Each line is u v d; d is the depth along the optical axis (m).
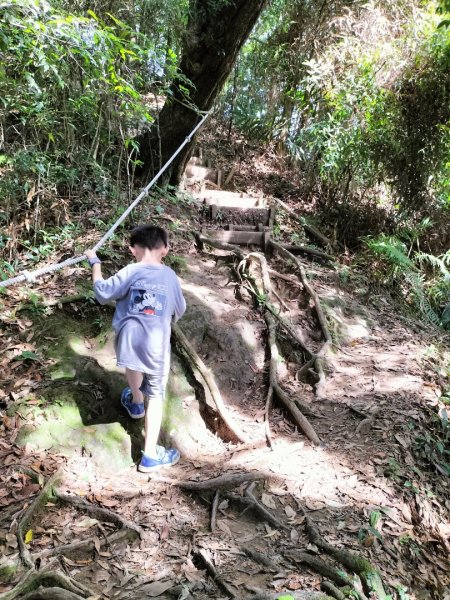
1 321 3.82
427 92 6.26
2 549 2.51
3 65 3.57
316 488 3.17
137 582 2.46
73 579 2.40
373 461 3.44
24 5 2.53
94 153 5.30
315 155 7.46
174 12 5.20
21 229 4.61
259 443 3.61
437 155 6.53
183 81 5.53
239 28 5.33
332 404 4.08
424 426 3.91
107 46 3.19
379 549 2.78
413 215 7.08
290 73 8.03
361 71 6.40
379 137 6.48
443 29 6.21
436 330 6.01
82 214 5.00
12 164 4.31
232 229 6.07
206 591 2.42
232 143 8.66
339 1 7.28
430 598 2.63
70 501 2.83
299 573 2.56
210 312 4.52
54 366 3.60
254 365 4.41
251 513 2.95
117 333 3.10
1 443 3.10
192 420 3.73
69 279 4.29
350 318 5.41
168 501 3.00
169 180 6.23
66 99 4.70
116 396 3.53
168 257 5.08
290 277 5.54
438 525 3.13
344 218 7.15
